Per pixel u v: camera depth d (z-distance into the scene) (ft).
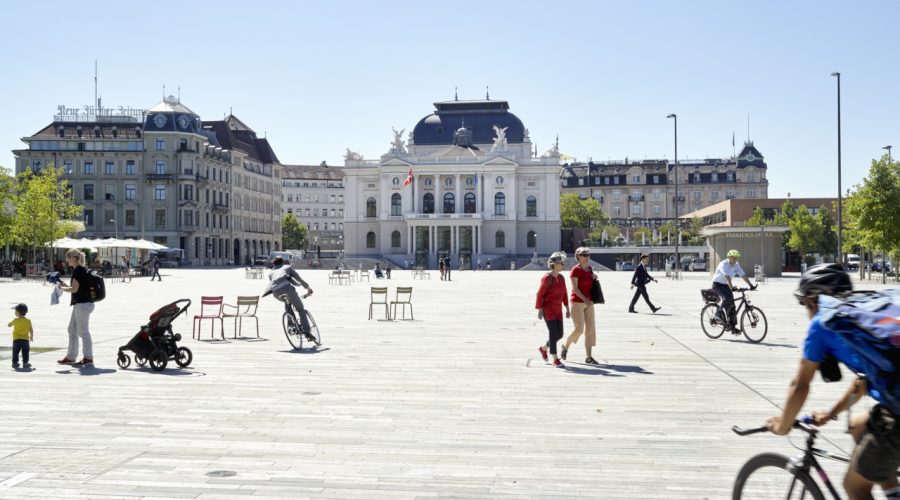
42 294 136.46
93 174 371.35
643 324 78.48
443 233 415.23
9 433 31.45
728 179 579.89
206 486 24.66
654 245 380.78
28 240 218.18
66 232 230.89
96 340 63.77
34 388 41.45
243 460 27.61
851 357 15.66
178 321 81.66
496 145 421.18
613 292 144.25
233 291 147.33
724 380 44.09
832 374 16.65
